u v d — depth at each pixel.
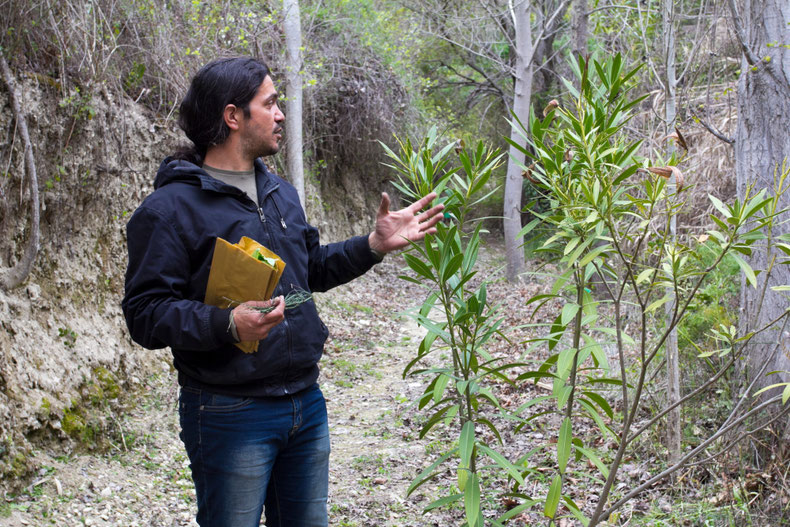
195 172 2.02
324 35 10.71
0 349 3.86
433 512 3.81
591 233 2.17
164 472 4.23
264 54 8.43
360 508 3.89
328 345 7.77
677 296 2.00
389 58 12.01
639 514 3.47
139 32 6.16
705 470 3.70
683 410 4.18
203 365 1.99
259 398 2.03
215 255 1.91
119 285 5.44
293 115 8.37
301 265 2.19
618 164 1.99
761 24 3.59
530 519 3.56
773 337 3.53
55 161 4.67
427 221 2.22
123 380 4.98
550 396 2.18
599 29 5.77
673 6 3.99
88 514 3.56
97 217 5.27
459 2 15.73
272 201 2.18
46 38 4.72
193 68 6.70
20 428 3.77
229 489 2.02
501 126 18.98
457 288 2.16
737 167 3.79
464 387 2.09
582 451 2.24
